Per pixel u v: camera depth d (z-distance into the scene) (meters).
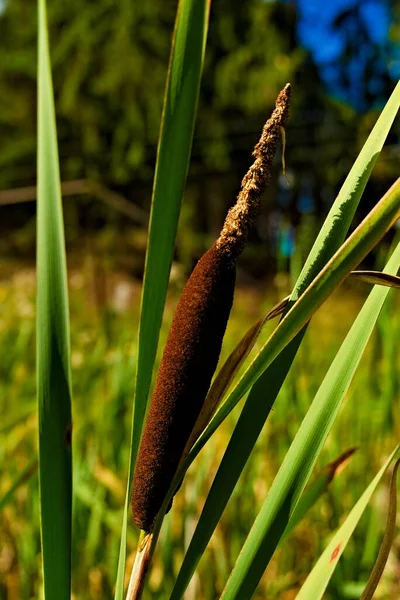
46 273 0.43
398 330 1.18
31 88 10.39
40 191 0.43
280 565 1.08
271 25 9.74
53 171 0.43
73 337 1.90
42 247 0.43
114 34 9.65
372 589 0.46
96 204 8.86
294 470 0.44
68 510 0.43
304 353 1.32
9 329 1.97
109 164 9.63
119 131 9.54
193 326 0.39
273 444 1.22
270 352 0.37
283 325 0.36
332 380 0.44
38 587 1.03
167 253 0.38
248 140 9.76
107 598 1.04
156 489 0.41
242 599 0.44
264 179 0.38
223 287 0.39
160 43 9.74
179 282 1.58
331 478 0.56
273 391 0.43
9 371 1.63
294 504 0.44
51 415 0.43
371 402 1.17
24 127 10.41
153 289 0.39
